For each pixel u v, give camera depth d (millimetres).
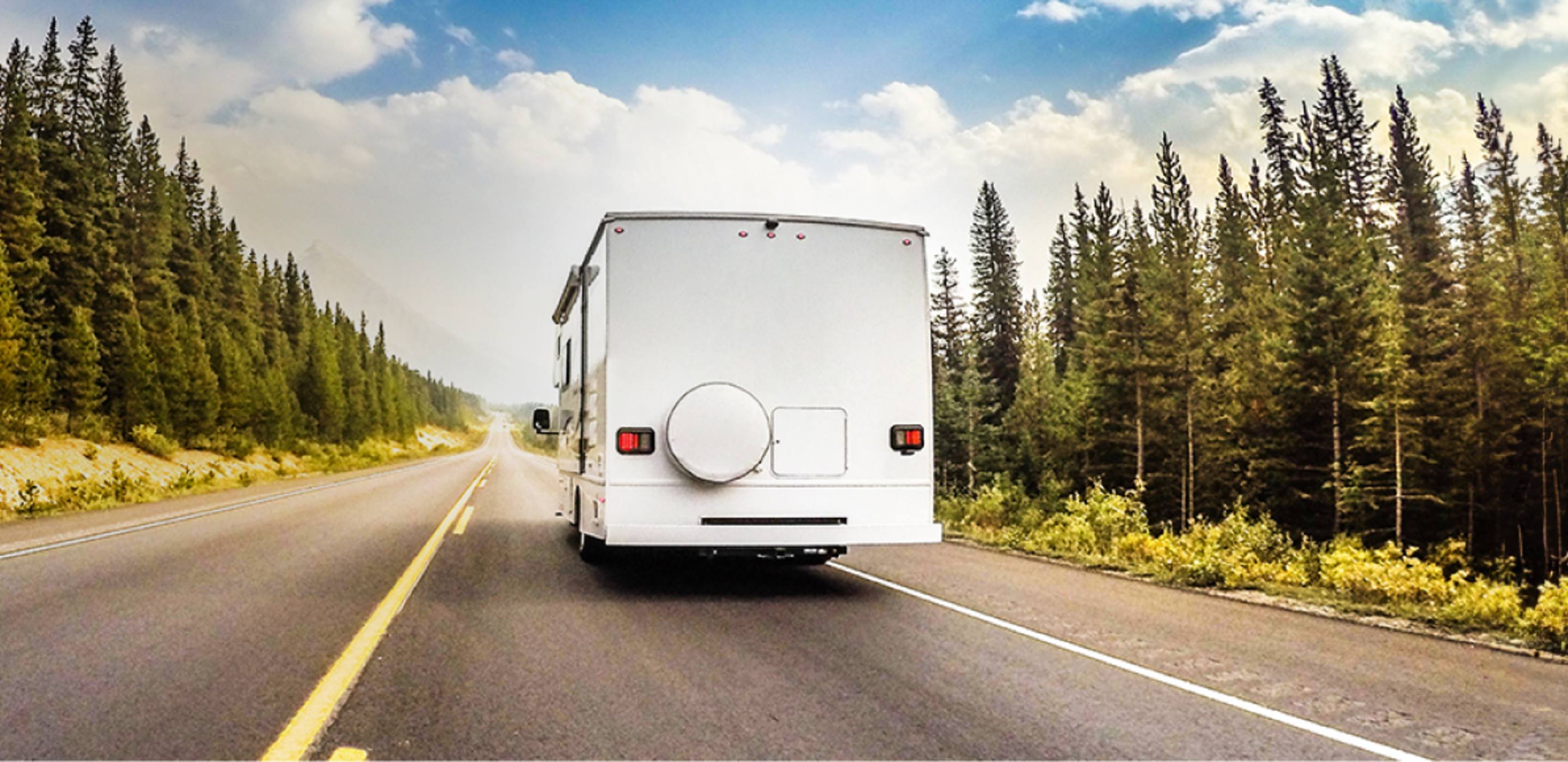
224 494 26609
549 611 7613
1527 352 31000
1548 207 44531
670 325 8352
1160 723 4508
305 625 6820
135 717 4398
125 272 45156
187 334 50281
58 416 37312
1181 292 43188
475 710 4602
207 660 5645
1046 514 28578
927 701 4883
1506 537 32938
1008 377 64188
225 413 55312
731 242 8516
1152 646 6398
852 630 6891
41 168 42969
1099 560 11695
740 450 8242
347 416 91750
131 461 38312
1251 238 61656
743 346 8414
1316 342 33906
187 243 58312
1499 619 7422
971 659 5938
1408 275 38625
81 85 49906
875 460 8562
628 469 8234
